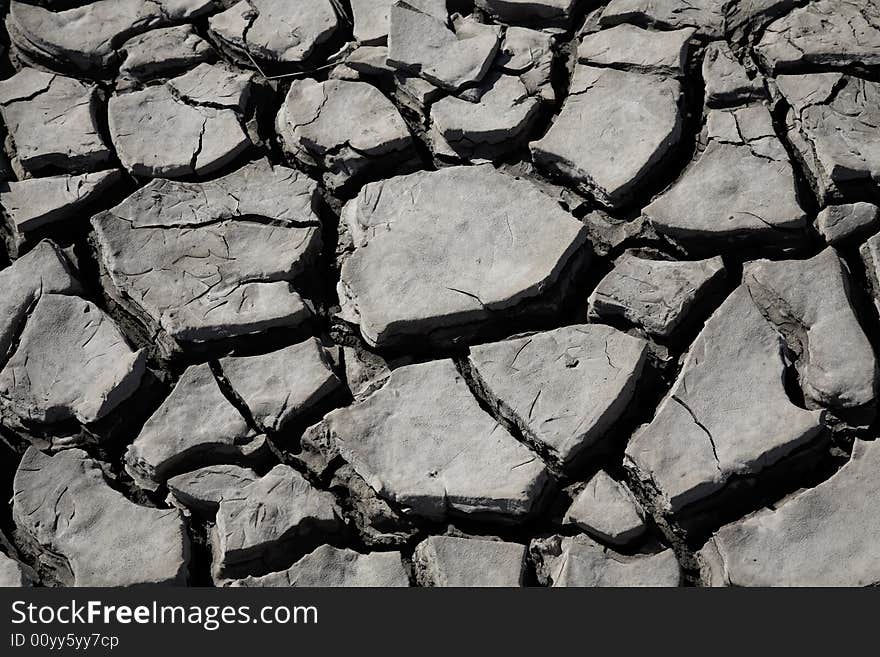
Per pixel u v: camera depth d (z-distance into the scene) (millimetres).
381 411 2400
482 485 2266
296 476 2342
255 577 2248
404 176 2744
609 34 2971
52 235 2814
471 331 2529
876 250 2477
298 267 2641
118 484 2420
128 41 3158
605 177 2664
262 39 3068
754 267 2512
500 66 2912
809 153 2668
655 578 2154
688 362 2381
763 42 2877
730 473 2229
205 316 2564
